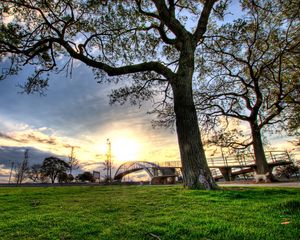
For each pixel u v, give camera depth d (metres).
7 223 4.62
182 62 11.38
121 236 3.58
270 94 21.97
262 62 20.62
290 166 29.75
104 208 5.90
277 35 18.34
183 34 11.92
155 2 12.23
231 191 8.34
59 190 11.60
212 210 5.23
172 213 5.10
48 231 3.99
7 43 11.99
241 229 3.59
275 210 4.95
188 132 10.09
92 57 13.77
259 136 22.80
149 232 3.69
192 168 9.58
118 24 13.88
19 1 12.21
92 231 3.87
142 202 6.67
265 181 20.95
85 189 11.80
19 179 57.69
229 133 23.47
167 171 39.22
